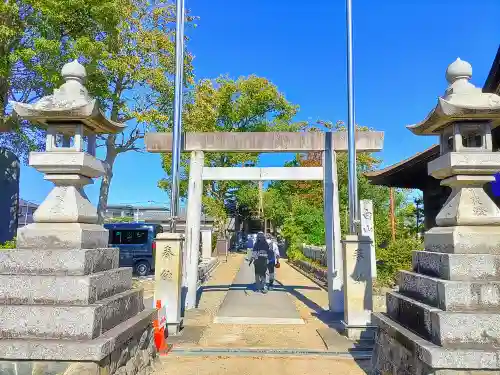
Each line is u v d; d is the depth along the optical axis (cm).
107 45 1241
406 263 1097
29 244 389
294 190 2930
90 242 408
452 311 325
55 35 1070
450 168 377
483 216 361
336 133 919
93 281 370
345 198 2156
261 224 3869
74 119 417
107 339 345
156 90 1425
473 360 299
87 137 461
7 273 374
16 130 1165
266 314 873
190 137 919
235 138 915
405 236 1630
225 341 658
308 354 584
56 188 416
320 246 1822
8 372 329
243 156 2772
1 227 1161
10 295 360
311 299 1100
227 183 3203
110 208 4844
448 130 405
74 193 414
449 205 387
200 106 2044
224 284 1421
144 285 1377
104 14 1133
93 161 433
